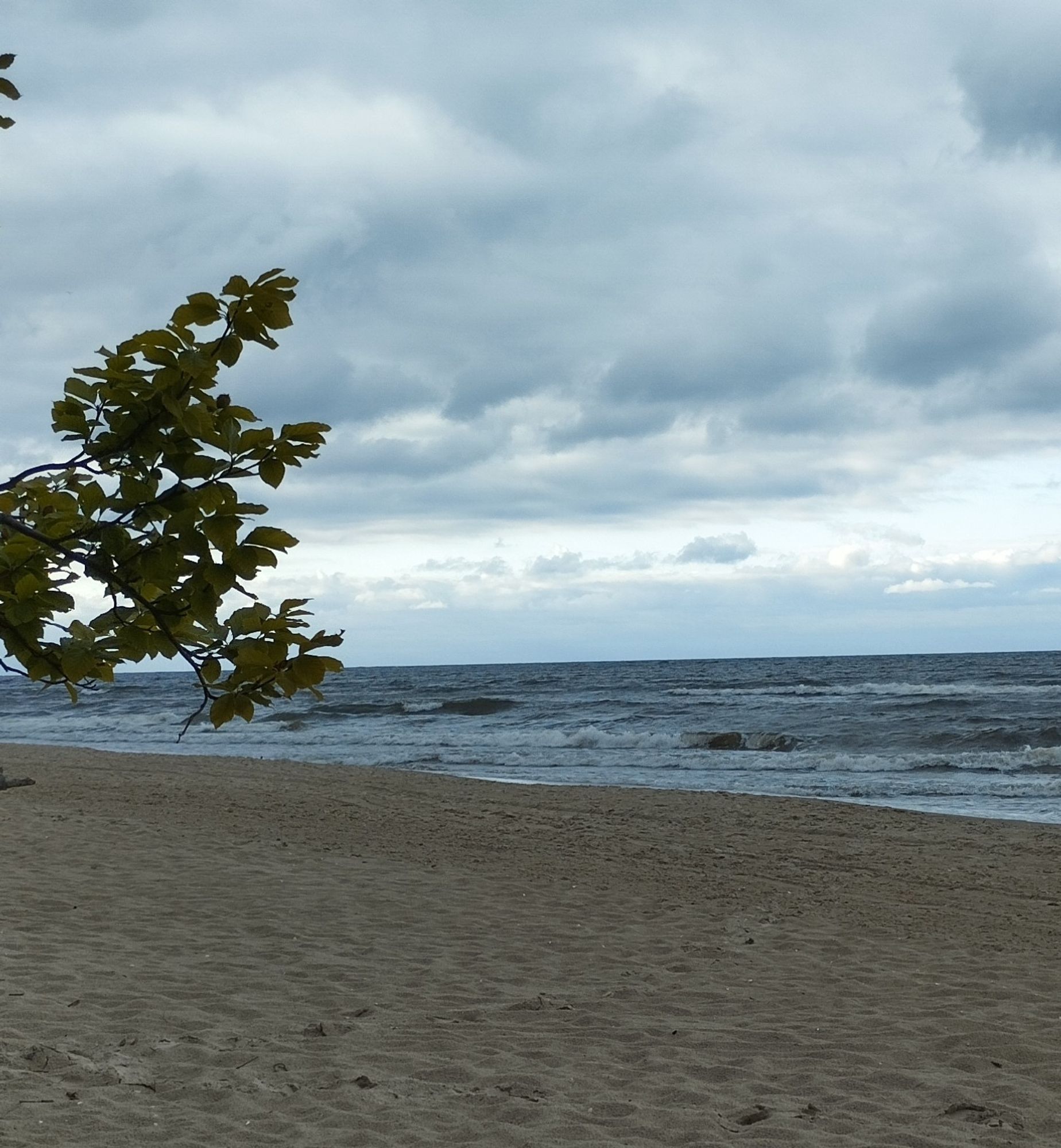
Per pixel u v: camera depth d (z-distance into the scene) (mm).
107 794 17297
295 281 1698
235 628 1771
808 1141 4656
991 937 9031
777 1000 7027
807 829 14602
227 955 7852
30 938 8047
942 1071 5645
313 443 1750
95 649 1789
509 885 10961
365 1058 5648
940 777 22672
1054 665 77438
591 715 42750
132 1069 5320
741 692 54719
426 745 31094
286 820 15047
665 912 9852
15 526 1653
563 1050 5875
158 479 1721
